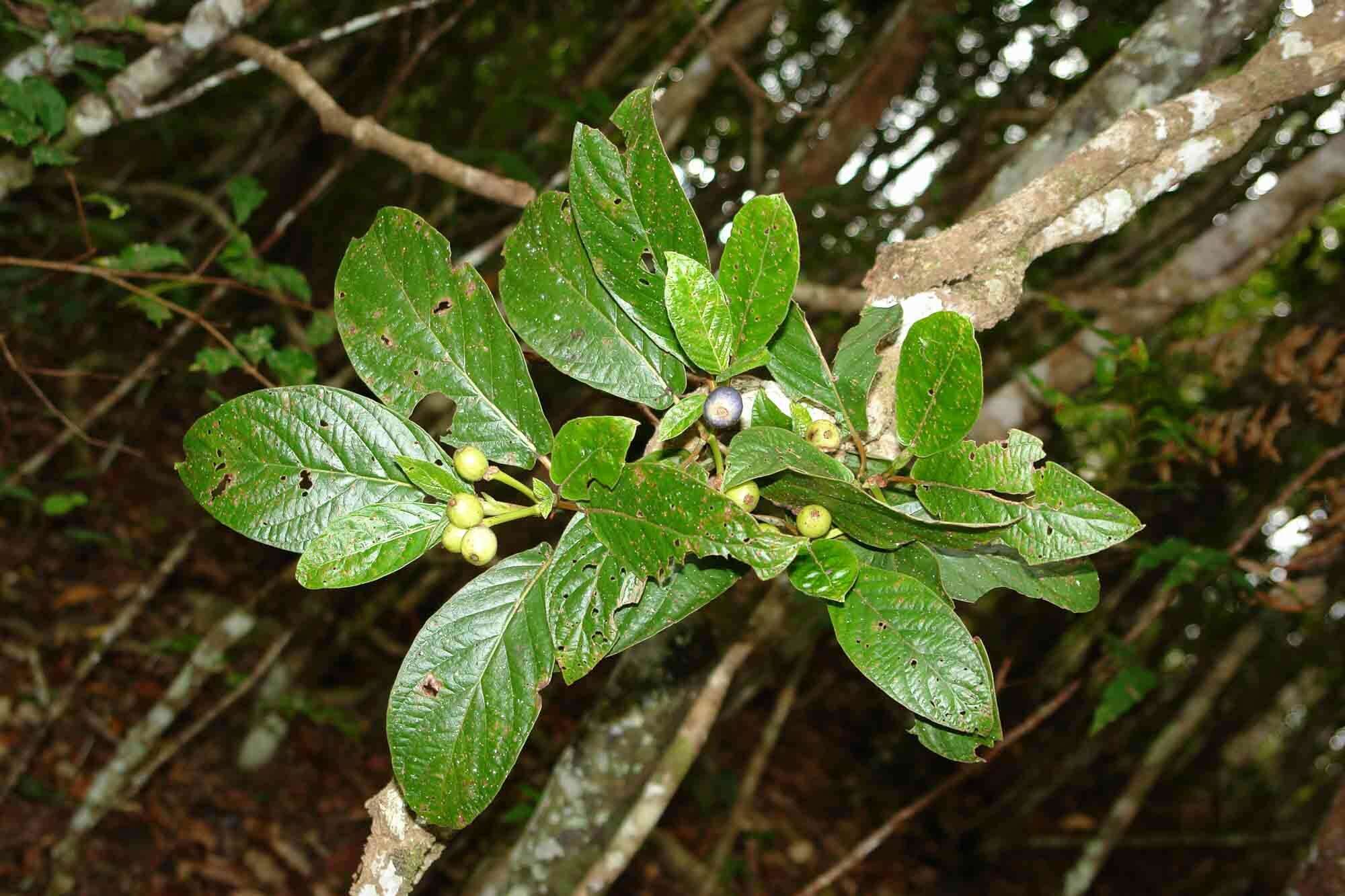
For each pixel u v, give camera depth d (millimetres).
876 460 1374
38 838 4363
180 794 5121
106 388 6594
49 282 5230
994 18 6828
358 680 6707
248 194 3156
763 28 5672
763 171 7262
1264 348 5211
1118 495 5535
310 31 8062
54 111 2641
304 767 5789
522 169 3852
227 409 1306
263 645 5363
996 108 7691
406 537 1251
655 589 1343
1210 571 3855
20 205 5258
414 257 1347
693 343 1269
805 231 6828
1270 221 3943
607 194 1323
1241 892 9352
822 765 8703
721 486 1188
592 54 8367
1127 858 9438
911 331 1226
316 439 1313
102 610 5543
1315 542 3494
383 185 8016
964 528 1229
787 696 5598
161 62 2898
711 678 2836
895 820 3555
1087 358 3957
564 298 1398
